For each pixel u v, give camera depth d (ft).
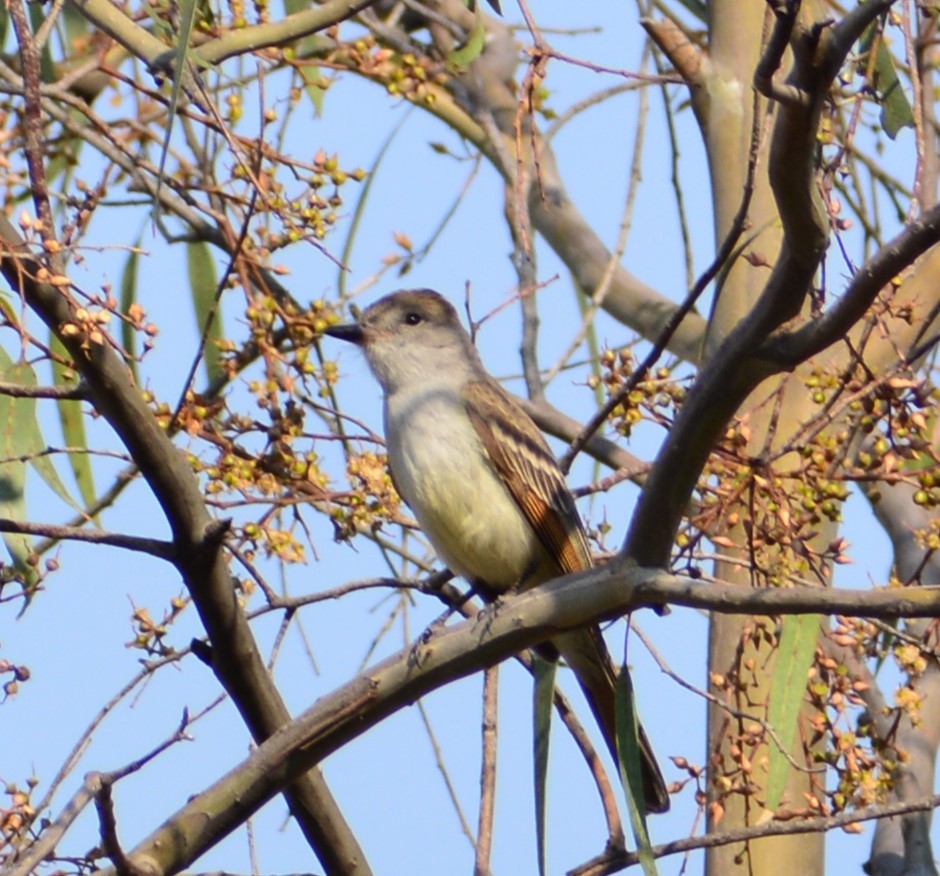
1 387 25.18
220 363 31.30
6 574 28.40
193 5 25.48
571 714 30.27
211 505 29.07
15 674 26.71
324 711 25.96
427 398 36.52
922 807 26.30
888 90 30.35
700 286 25.20
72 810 23.06
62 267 26.18
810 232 21.93
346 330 38.09
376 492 30.37
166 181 30.27
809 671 27.81
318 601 28.89
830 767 28.40
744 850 29.30
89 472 34.81
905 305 29.35
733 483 27.71
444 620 35.37
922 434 27.66
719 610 24.38
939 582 36.68
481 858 27.81
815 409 31.65
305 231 29.35
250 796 25.73
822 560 27.91
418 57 37.06
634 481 33.88
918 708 28.25
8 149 34.09
